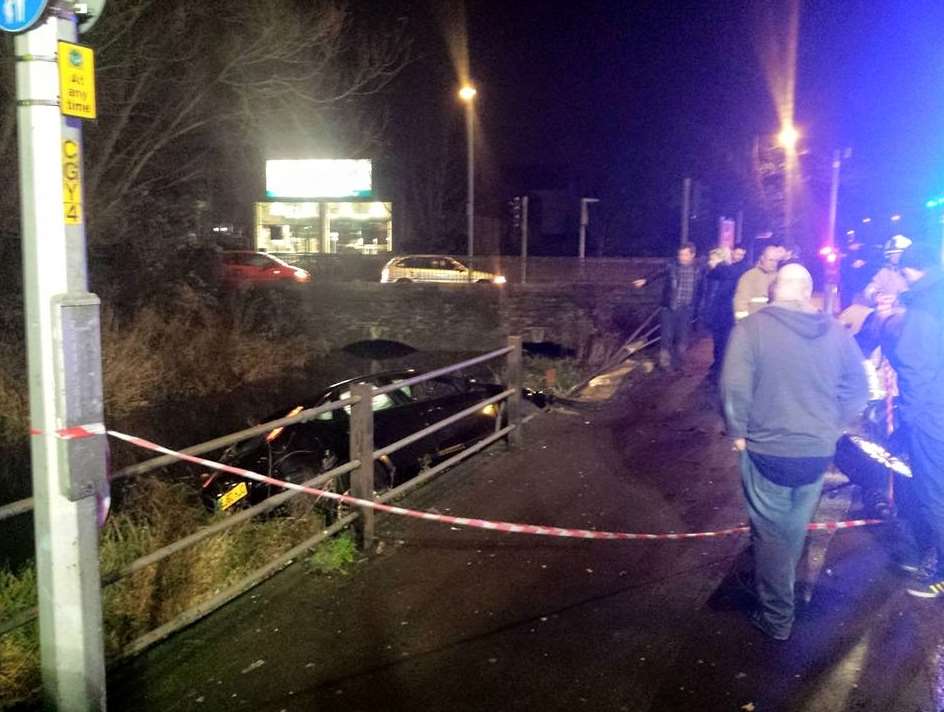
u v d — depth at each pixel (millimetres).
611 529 6207
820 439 4133
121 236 19594
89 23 3311
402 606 4984
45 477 3283
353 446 5930
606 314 24859
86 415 3295
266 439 8594
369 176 44250
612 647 4430
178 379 19406
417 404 9219
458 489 7324
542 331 25828
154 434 15914
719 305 10312
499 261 30453
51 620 3350
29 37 3115
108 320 19109
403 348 26922
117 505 7172
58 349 3197
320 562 5523
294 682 4160
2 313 16812
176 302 21516
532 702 3945
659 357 13203
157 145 17750
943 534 4695
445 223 47531
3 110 15242
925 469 4664
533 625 4699
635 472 7703
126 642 4484
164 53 16812
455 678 4172
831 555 5480
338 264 37781
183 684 4156
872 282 7051
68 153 3201
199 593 5082
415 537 6129
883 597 4887
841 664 4191
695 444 8641
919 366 4598
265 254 30875
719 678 4098
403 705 3945
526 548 5855
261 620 4828
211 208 24406
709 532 6047
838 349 4156
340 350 26719
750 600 4902
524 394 11078
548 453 8461
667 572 5367
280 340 24391
